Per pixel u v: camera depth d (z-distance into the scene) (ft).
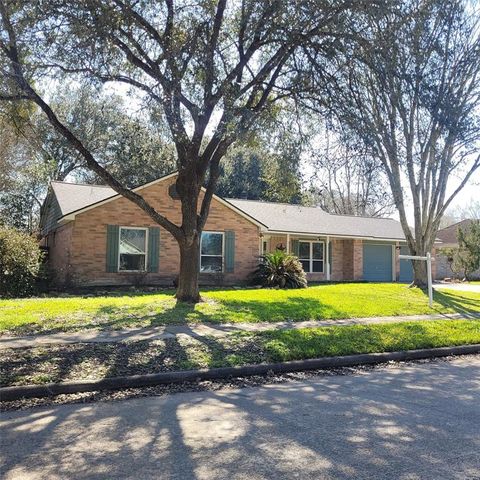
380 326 36.32
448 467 12.68
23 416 17.19
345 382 23.03
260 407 18.37
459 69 41.73
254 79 39.14
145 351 26.17
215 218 70.54
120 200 64.90
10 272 54.80
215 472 12.32
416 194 64.13
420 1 31.68
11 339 29.14
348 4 30.58
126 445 14.24
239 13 37.86
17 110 41.83
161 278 66.39
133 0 33.27
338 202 156.56
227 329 33.50
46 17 29.53
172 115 34.86
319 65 35.45
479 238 105.19
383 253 94.32
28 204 105.29
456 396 20.20
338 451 13.74
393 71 31.68
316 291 59.21
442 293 61.16
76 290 60.03
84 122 93.76
